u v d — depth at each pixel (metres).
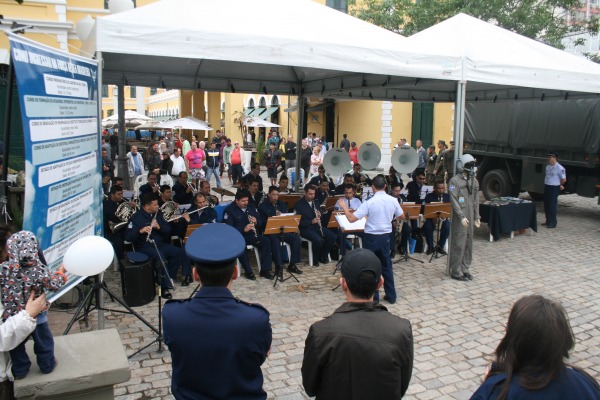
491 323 5.86
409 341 2.30
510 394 1.75
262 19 6.79
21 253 2.89
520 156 13.37
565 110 12.00
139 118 25.36
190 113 30.33
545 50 8.99
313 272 7.79
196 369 2.28
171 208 7.26
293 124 28.34
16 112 11.81
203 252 2.33
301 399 4.18
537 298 1.86
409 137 23.31
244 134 29.81
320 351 2.29
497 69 7.60
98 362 3.22
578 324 5.86
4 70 12.03
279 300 6.52
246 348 2.30
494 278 7.59
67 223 4.41
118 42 5.46
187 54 5.76
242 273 7.62
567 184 12.45
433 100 13.05
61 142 4.27
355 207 8.57
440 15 18.73
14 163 9.88
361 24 7.85
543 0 19.11
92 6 14.01
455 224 7.45
